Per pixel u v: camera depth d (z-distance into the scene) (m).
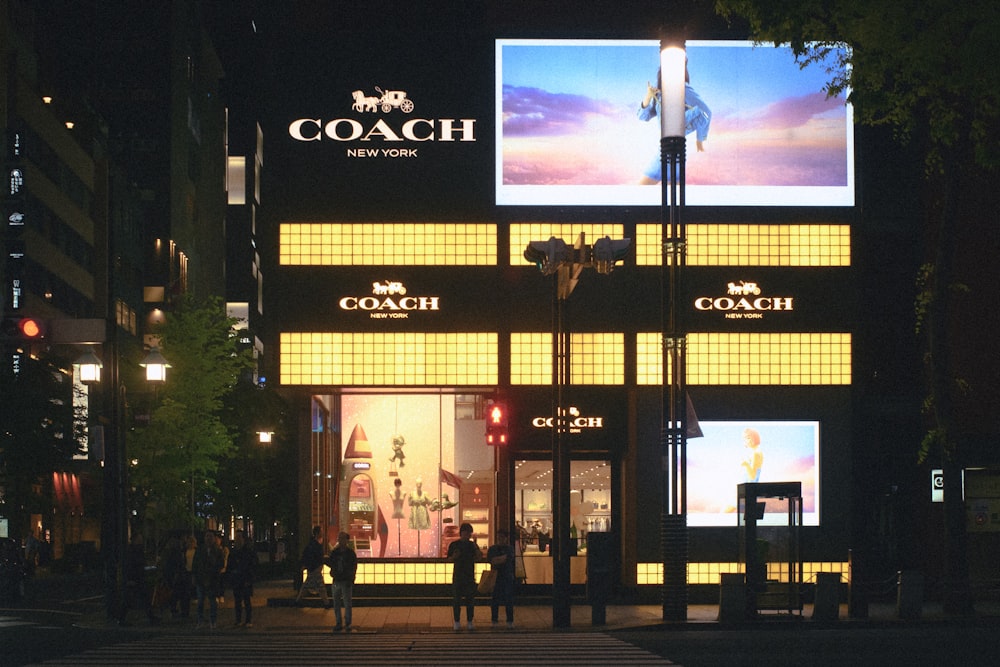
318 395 33.97
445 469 33.94
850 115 33.66
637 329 33.34
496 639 24.17
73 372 62.75
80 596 44.44
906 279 36.06
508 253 33.31
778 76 33.66
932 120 23.62
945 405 28.95
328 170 33.31
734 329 33.25
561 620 26.95
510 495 34.50
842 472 33.62
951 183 28.56
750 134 33.53
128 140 103.50
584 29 33.72
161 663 19.58
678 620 27.20
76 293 83.69
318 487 33.84
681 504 27.56
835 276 33.50
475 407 34.09
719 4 22.59
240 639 24.55
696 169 33.41
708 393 33.66
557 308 28.17
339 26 39.75
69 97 87.94
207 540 28.09
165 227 103.94
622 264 33.44
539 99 33.59
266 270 33.56
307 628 27.11
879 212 35.72
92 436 29.62
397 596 33.22
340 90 33.50
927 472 35.44
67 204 81.19
